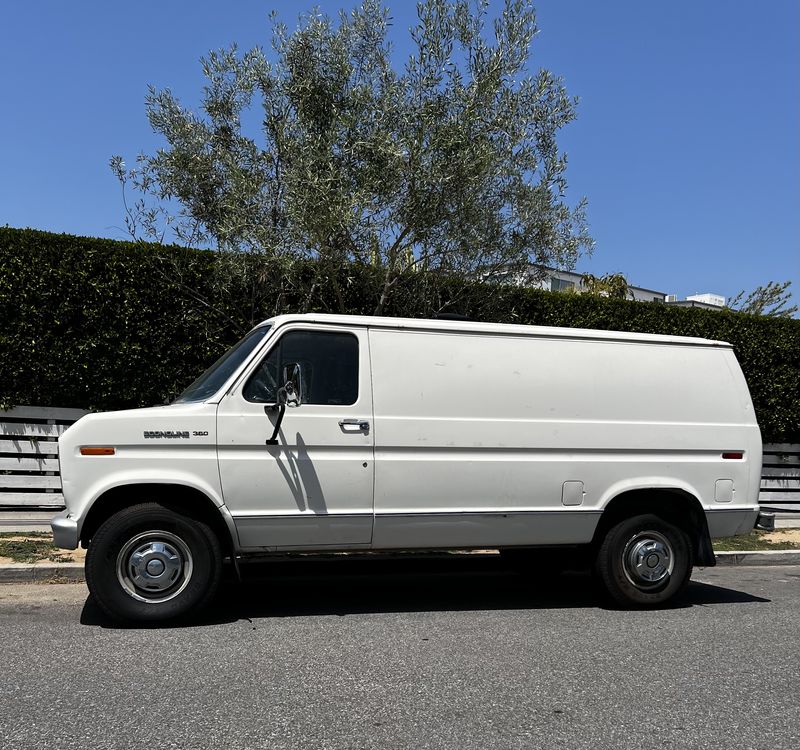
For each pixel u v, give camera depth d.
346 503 5.87
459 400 6.17
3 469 9.77
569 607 6.77
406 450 6.00
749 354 12.98
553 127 8.91
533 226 9.00
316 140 8.24
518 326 6.52
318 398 5.87
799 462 13.67
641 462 6.59
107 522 5.46
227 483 5.62
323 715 4.02
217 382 5.93
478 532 6.23
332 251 8.32
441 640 5.53
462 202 8.45
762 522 6.91
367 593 7.16
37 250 9.40
